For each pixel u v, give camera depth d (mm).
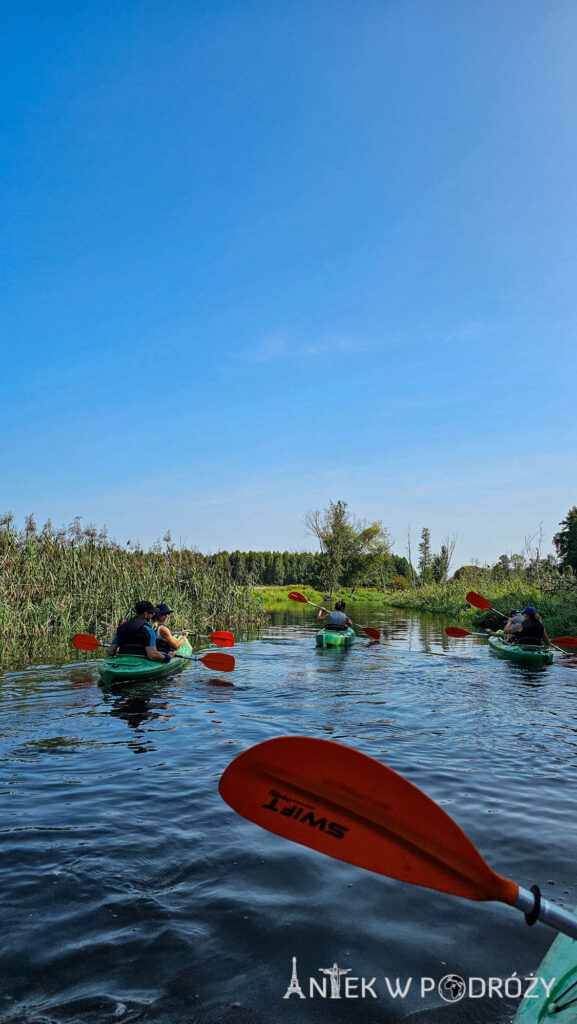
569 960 2027
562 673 9992
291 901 2859
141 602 8953
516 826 3727
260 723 6332
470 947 2510
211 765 4891
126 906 2787
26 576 13109
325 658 11680
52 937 2529
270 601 40250
